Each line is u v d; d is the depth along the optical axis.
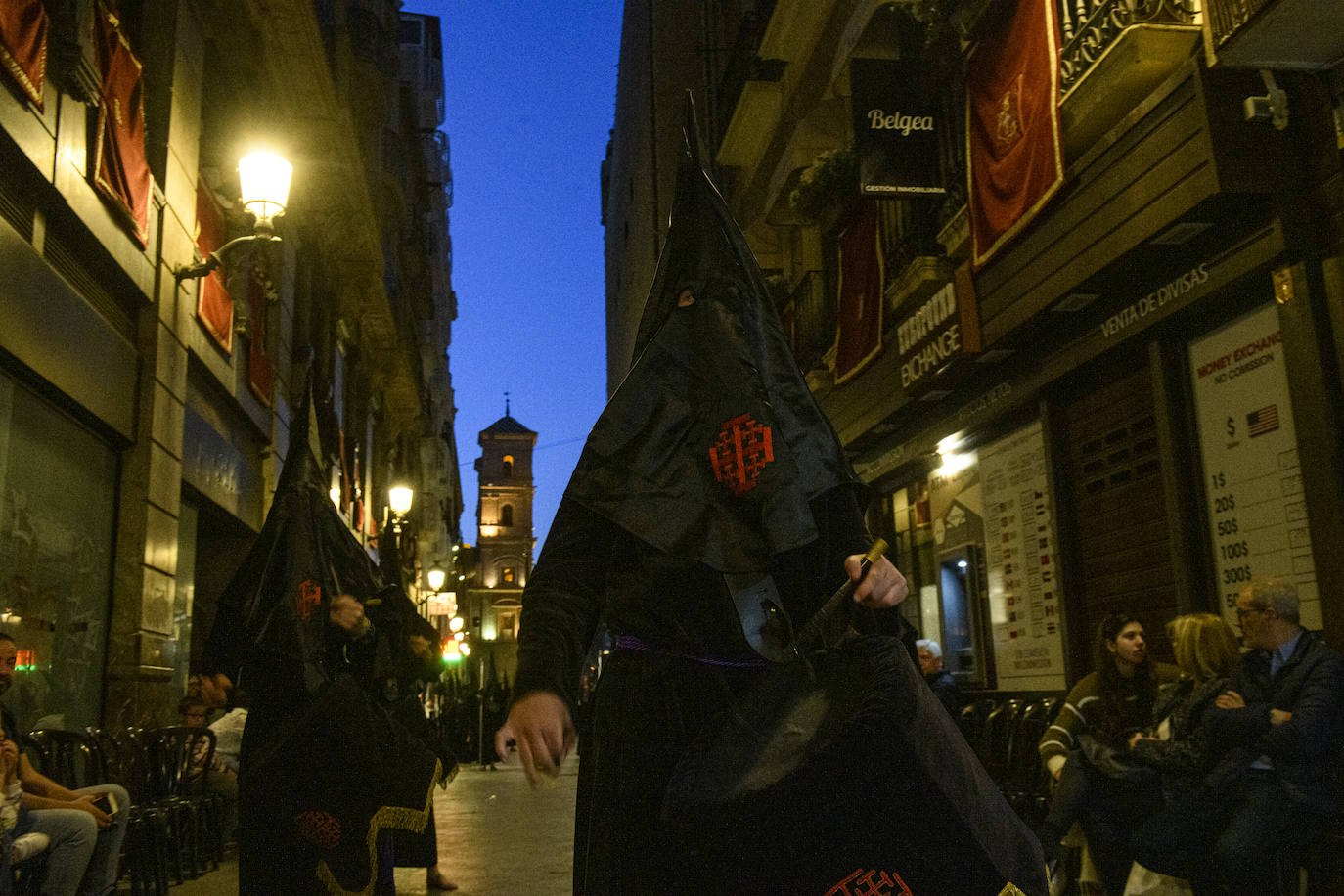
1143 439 7.26
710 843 1.68
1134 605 7.41
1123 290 7.14
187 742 7.45
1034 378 8.41
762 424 2.01
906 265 10.41
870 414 11.40
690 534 1.97
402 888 6.29
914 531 11.63
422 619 5.98
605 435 2.09
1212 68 5.63
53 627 7.77
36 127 6.90
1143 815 4.77
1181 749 4.48
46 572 7.65
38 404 7.48
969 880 1.69
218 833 7.69
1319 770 4.29
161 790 6.98
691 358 2.15
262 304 14.15
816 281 13.91
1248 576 6.25
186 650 11.32
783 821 1.66
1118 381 7.59
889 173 9.46
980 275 8.49
